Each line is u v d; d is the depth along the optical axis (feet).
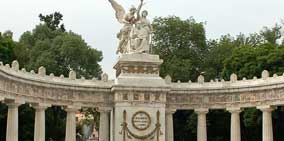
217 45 380.37
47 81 219.41
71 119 226.79
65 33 377.71
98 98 229.25
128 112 220.64
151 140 220.84
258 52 288.71
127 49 227.61
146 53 225.15
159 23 371.56
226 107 234.58
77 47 355.77
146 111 221.66
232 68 296.10
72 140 225.76
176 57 359.05
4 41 284.41
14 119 208.13
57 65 349.82
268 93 224.74
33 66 333.01
